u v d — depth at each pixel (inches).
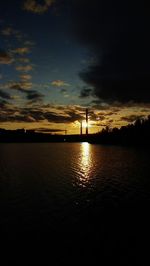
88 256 457.4
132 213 692.1
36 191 967.0
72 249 481.7
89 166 1756.9
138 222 620.7
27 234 550.6
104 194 911.7
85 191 963.3
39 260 444.8
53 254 462.9
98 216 664.4
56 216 666.8
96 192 944.3
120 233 556.4
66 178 1263.5
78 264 431.5
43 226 596.1
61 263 433.4
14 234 550.9
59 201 818.2
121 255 460.1
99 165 1801.2
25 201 821.9
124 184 1088.8
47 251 474.9
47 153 3095.5
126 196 880.9
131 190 970.7
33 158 2436.0
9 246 494.6
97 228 581.6
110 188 1012.5
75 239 526.0
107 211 708.0
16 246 493.7
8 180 1216.2
